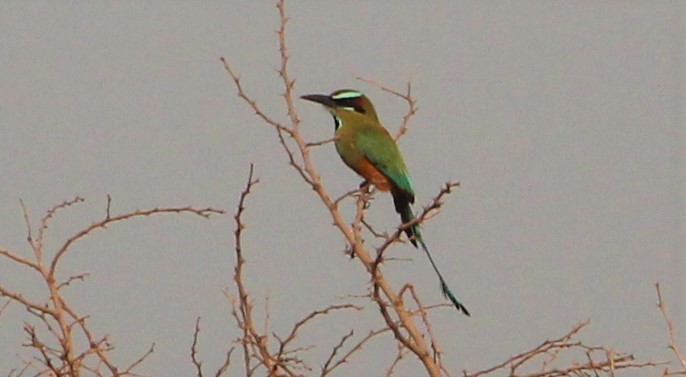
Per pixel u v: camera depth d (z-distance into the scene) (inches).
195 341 441.1
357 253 477.7
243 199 446.9
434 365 438.0
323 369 446.0
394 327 439.8
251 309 442.9
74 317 436.1
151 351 437.4
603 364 426.9
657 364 418.9
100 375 433.1
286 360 442.0
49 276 437.1
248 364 441.4
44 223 440.8
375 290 448.5
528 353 432.1
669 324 413.4
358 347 448.1
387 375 454.6
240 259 445.1
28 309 430.9
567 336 432.8
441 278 557.0
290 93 505.0
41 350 421.4
